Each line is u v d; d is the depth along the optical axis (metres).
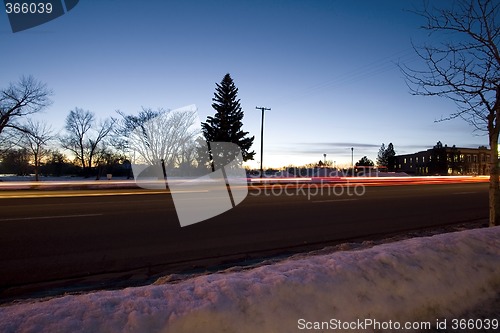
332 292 2.74
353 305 2.70
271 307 2.45
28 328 2.02
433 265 3.49
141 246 6.21
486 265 3.74
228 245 6.46
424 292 3.07
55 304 2.35
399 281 3.10
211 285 2.68
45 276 4.61
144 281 4.47
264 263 4.95
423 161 82.12
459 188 23.09
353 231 8.04
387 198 15.48
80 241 6.43
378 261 3.41
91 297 2.46
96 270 4.88
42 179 44.62
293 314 2.45
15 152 52.16
